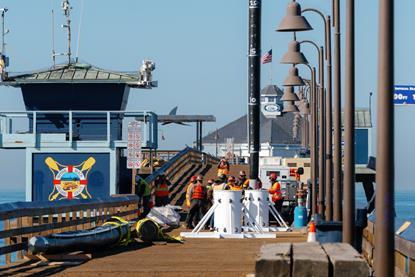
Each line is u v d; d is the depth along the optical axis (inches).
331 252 803.4
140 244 1750.7
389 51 719.1
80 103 2787.9
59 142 2682.1
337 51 1537.9
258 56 2071.9
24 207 1445.6
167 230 2214.6
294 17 1696.6
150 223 1765.5
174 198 3061.0
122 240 1697.8
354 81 1210.6
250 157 2106.3
